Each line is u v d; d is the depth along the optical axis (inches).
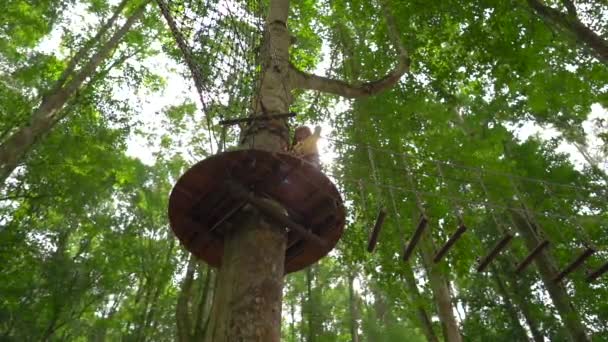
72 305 754.2
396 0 510.9
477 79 552.1
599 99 522.0
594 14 505.4
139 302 833.5
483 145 528.7
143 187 829.2
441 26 526.9
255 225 175.5
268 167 174.2
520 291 677.3
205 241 201.2
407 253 209.9
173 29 206.5
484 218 636.7
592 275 228.8
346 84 321.7
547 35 501.4
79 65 681.6
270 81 256.8
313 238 182.9
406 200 481.7
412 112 540.1
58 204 700.0
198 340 409.7
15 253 665.0
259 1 238.5
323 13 640.4
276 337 149.8
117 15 665.0
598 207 561.0
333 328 872.9
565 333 645.3
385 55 548.4
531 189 541.0
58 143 629.9
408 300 463.8
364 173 491.2
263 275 161.6
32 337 702.5
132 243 792.3
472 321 725.3
